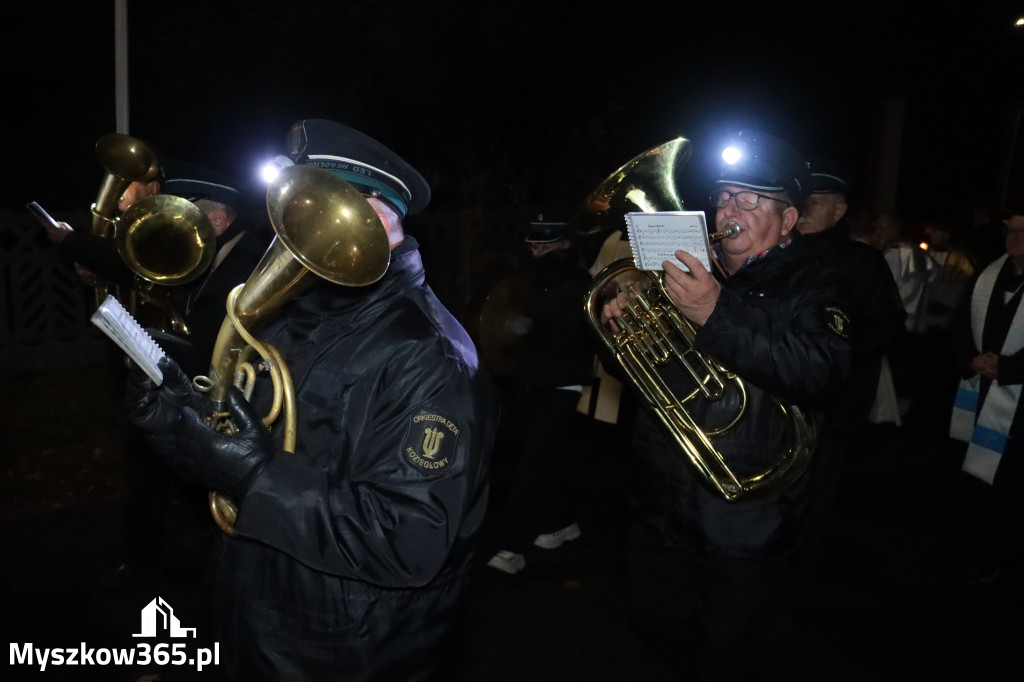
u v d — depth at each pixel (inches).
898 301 149.5
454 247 354.3
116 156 130.3
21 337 298.5
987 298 164.9
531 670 137.9
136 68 340.2
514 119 393.4
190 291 131.0
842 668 141.4
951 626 156.3
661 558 106.8
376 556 64.9
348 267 62.4
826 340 93.7
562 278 168.1
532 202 374.3
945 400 302.7
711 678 104.0
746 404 99.3
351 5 334.3
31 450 224.4
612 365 107.7
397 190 71.6
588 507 209.0
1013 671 141.9
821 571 178.2
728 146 101.1
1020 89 315.6
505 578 167.6
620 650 144.7
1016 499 161.5
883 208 548.7
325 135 71.1
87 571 161.9
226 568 72.2
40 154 362.0
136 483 152.0
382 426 68.7
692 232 90.7
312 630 68.6
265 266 64.7
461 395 68.9
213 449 64.2
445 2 352.8
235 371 67.5
